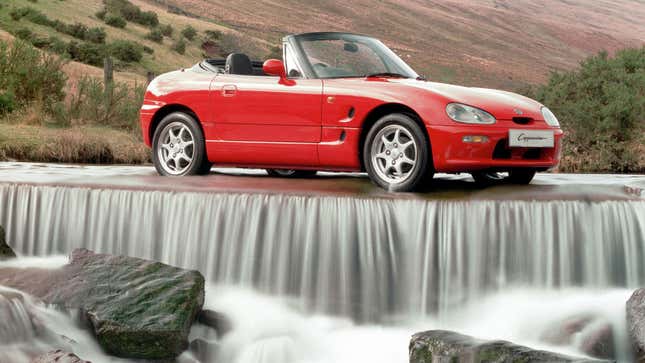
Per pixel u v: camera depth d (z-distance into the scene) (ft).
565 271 19.75
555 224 19.83
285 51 24.77
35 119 60.03
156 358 16.60
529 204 19.76
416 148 21.48
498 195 20.61
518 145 21.42
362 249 19.77
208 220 20.76
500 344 14.75
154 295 17.40
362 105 22.34
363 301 19.60
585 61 66.28
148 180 23.62
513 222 19.66
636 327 16.53
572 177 36.94
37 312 17.04
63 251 21.85
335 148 22.86
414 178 21.52
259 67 26.84
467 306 19.30
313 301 19.79
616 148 59.88
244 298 19.92
